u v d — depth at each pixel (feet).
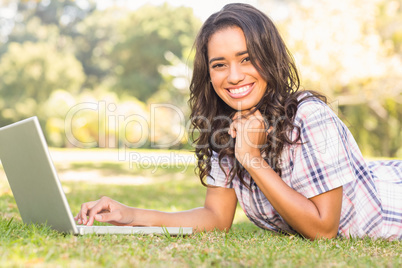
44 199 6.05
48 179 5.74
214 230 7.31
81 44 101.09
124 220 6.87
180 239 6.28
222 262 4.92
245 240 6.48
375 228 7.23
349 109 45.16
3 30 96.89
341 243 6.32
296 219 6.47
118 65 91.35
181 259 5.04
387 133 47.78
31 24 97.71
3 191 15.94
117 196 17.67
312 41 36.32
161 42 86.74
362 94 40.63
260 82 6.93
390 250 6.07
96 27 102.01
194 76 7.63
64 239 5.53
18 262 4.42
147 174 31.42
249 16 6.87
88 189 20.31
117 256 4.92
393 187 7.48
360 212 7.25
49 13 101.65
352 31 36.63
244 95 6.93
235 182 7.67
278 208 6.56
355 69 36.63
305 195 6.71
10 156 6.34
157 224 7.12
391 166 8.15
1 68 81.92
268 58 6.86
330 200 6.64
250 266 4.81
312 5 38.04
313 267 4.82
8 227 6.63
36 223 6.59
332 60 36.68
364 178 7.36
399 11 41.11
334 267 4.83
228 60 6.86
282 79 6.97
